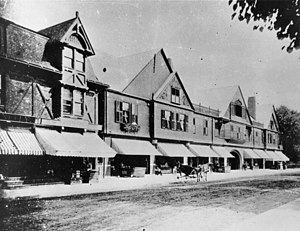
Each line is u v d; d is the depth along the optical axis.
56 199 15.59
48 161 22.17
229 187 23.06
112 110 28.78
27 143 19.58
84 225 9.95
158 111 34.44
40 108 21.58
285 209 12.67
